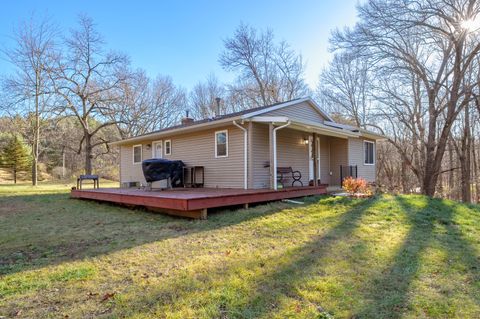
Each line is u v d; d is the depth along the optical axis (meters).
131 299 2.65
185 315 2.36
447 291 2.81
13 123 20.77
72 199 10.64
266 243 4.42
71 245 4.50
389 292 2.78
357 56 13.69
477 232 5.14
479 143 20.39
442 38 13.34
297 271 3.28
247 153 9.21
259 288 2.85
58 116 19.23
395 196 8.92
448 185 22.09
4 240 4.82
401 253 3.92
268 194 7.73
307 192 8.93
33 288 2.91
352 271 3.29
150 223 6.06
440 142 13.52
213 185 10.30
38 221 6.48
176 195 6.89
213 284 2.94
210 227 5.48
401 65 14.13
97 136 27.33
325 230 5.15
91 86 19.23
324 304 2.54
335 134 10.63
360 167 13.72
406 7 11.62
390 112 18.52
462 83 15.02
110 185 19.66
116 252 4.09
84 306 2.54
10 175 28.12
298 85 25.00
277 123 8.53
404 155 17.02
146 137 12.67
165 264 3.57
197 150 11.00
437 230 5.23
